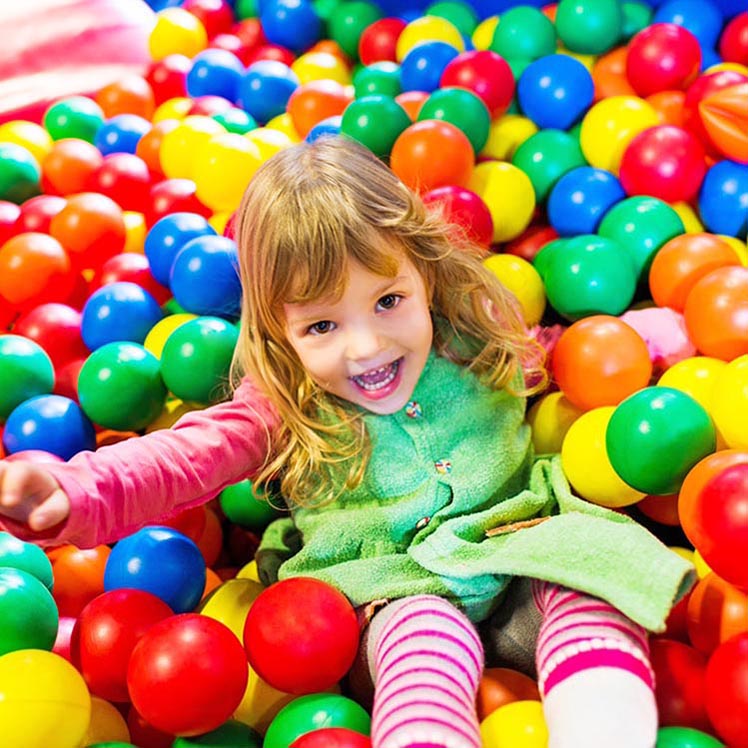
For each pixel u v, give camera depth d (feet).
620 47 8.71
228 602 5.16
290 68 9.87
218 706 4.25
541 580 4.59
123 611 4.70
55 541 4.18
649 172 6.94
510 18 8.76
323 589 4.58
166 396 6.22
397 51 9.59
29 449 5.92
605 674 3.91
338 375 4.68
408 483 4.99
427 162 6.82
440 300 5.17
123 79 9.76
